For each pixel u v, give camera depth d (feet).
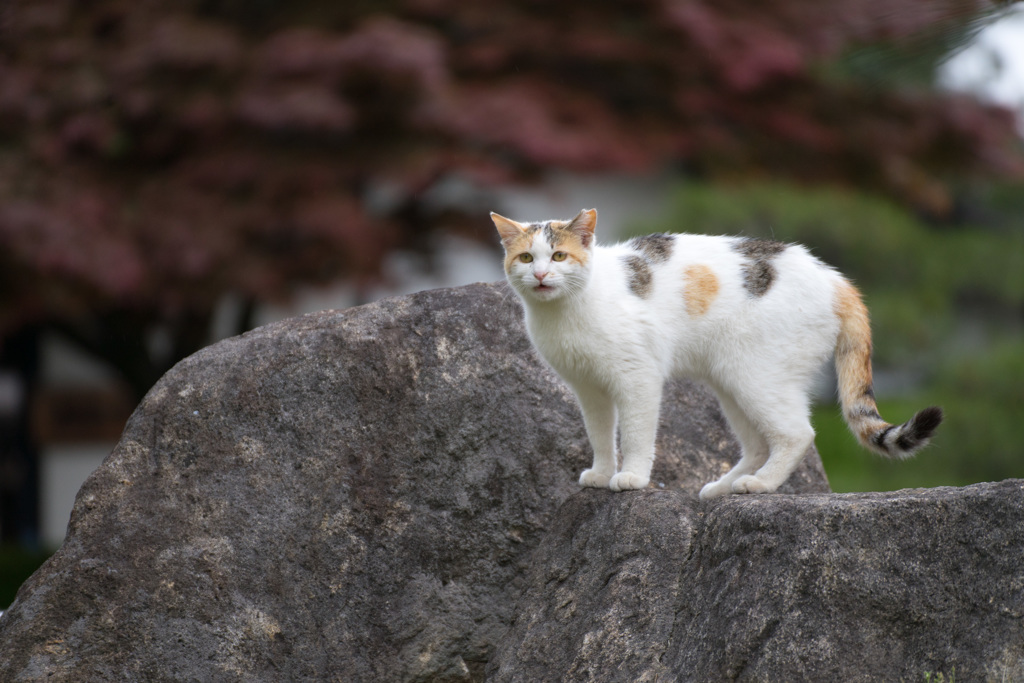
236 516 25.03
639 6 50.78
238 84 47.32
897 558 19.22
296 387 25.96
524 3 50.80
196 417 25.58
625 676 20.83
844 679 18.78
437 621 25.35
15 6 48.73
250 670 24.25
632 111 53.98
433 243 54.08
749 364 23.63
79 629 23.85
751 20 53.47
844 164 60.39
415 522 25.80
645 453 23.75
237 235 46.21
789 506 19.95
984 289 66.28
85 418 67.00
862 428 23.24
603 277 23.81
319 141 47.78
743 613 19.51
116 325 54.60
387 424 26.12
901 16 29.09
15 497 66.80
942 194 64.03
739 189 57.47
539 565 24.40
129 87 47.01
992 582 19.04
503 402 26.71
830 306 23.90
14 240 43.47
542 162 46.73
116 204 46.57
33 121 47.06
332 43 45.80
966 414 49.37
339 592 25.17
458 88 48.21
